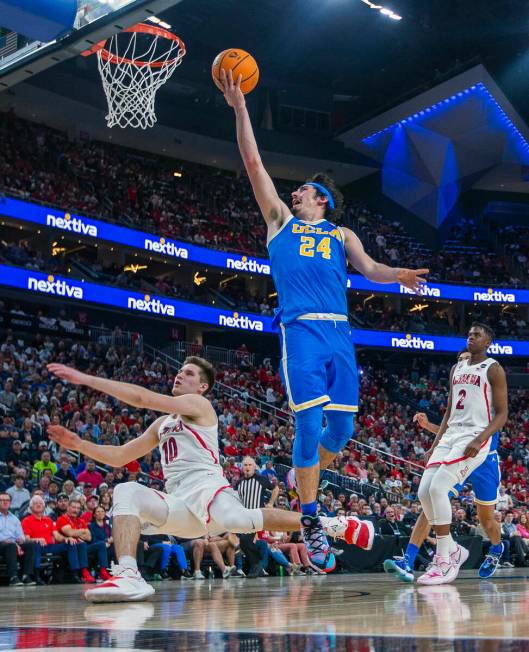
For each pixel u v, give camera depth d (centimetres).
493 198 3897
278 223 513
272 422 2364
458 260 3653
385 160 3612
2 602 516
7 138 2794
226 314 2958
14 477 1302
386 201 3681
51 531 1078
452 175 3641
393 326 3347
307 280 493
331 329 491
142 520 465
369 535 461
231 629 280
